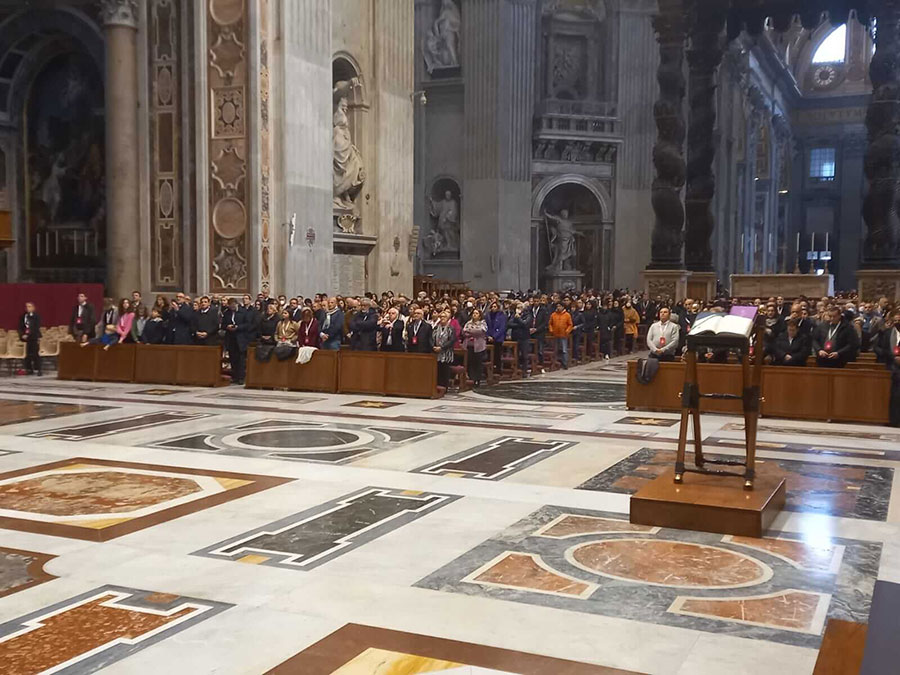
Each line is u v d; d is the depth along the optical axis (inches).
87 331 711.7
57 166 943.7
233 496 316.2
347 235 905.5
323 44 839.7
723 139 1797.5
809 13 1038.4
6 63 925.2
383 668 174.6
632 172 1582.2
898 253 919.0
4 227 682.2
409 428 462.6
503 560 244.2
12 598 213.8
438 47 1486.2
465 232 1486.2
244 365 663.1
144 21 810.2
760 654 182.5
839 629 134.5
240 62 775.1
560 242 1596.9
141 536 267.0
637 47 1572.3
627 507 302.2
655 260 1075.3
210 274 798.5
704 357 534.6
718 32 1099.3
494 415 510.6
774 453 401.1
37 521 283.4
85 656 179.8
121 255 826.8
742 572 235.3
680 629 195.8
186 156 801.6
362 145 940.6
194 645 185.5
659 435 444.5
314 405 546.9
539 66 1539.1
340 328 626.8
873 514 295.7
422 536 267.1
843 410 491.2
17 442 418.3
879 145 913.5
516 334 735.7
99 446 408.5
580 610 207.0
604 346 938.1
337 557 246.7
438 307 683.4
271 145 791.1
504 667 175.8
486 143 1465.3
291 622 198.7
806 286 1182.9
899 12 906.7
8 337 714.2
